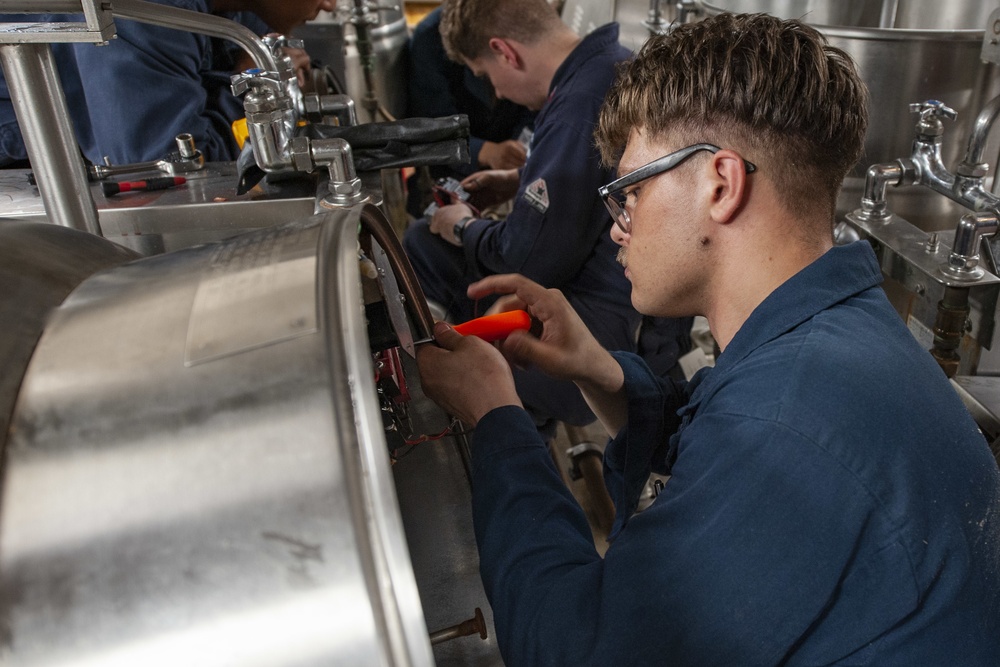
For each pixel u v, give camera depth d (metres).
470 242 1.73
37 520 0.45
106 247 0.68
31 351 0.52
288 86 1.40
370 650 0.42
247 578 0.43
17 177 1.33
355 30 2.64
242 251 0.56
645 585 0.60
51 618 0.44
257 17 1.94
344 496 0.43
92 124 1.67
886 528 0.57
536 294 0.97
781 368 0.62
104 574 0.44
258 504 0.43
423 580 0.90
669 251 0.72
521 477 0.72
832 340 0.63
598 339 1.66
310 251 0.53
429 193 2.63
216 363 0.47
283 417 0.45
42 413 0.48
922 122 1.45
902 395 0.61
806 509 0.57
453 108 2.80
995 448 1.17
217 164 1.41
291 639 0.42
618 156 0.84
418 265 1.89
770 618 0.58
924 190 1.74
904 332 0.69
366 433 0.44
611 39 1.60
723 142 0.68
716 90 0.67
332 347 0.46
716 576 0.58
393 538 0.42
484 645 0.84
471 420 0.79
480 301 1.81
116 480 0.45
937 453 0.61
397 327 0.82
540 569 0.67
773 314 0.67
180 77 1.61
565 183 1.55
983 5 1.72
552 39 1.72
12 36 0.85
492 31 1.72
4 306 0.53
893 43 1.59
